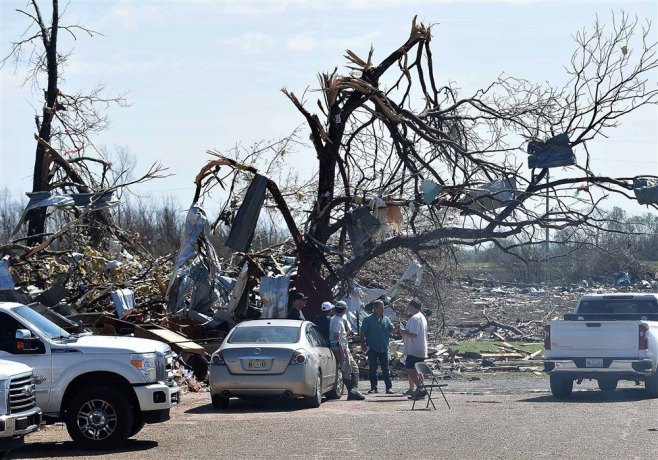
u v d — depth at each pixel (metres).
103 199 47.19
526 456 19.02
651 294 36.12
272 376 29.19
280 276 44.47
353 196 47.09
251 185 45.06
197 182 46.44
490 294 109.44
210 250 45.41
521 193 47.22
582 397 33.22
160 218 97.94
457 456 19.16
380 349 36.19
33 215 55.16
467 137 50.75
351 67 48.75
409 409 29.41
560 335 32.06
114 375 22.48
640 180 45.47
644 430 22.89
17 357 22.30
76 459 20.09
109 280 46.19
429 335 65.00
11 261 44.47
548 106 47.78
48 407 22.17
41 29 58.69
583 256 104.19
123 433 21.86
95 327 39.75
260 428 24.47
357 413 28.11
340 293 48.47
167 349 23.86
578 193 46.19
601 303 36.59
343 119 47.66
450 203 47.44
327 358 32.12
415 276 53.72
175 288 44.53
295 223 48.03
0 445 18.80
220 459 19.39
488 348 60.62
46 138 57.97
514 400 32.34
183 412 29.19
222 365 29.48
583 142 47.19
